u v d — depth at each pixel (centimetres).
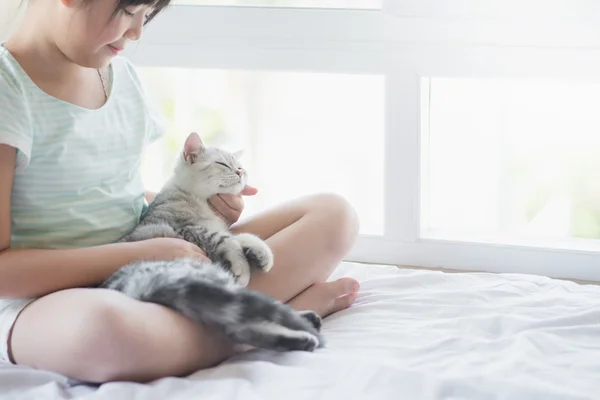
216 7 216
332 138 242
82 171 147
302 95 240
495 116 226
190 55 221
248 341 122
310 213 161
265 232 163
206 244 148
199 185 170
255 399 109
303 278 156
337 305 160
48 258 132
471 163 230
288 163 247
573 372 125
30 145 137
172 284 120
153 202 169
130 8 132
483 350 134
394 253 219
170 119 246
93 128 150
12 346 126
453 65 205
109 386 112
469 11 198
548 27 196
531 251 207
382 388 113
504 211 232
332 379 116
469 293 166
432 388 113
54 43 141
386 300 164
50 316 120
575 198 228
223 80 242
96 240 150
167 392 112
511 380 116
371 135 238
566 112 223
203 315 120
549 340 137
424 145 216
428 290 172
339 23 210
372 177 241
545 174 229
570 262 205
